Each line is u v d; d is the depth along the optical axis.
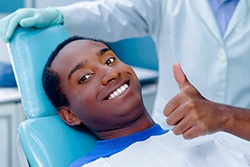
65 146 1.00
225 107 0.82
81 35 1.31
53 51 1.07
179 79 0.85
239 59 1.29
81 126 1.06
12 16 1.14
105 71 0.95
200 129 0.76
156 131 1.02
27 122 1.02
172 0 1.39
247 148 1.00
